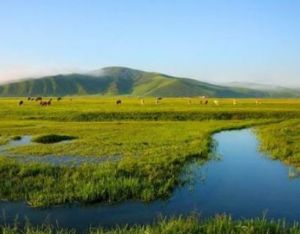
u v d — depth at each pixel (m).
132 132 56.34
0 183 25.44
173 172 29.02
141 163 30.83
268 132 57.47
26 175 27.05
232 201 23.62
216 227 16.98
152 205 22.62
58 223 19.89
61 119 79.00
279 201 23.69
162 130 59.53
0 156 35.59
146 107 107.25
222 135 58.56
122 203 22.88
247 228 16.89
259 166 33.59
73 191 24.06
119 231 17.41
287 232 17.11
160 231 17.05
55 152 37.91
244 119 86.12
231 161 35.88
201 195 24.72
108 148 40.25
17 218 20.50
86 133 54.94
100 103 138.88
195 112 87.44
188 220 18.17
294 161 35.03
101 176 26.53
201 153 38.00
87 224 19.77
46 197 23.06
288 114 90.62
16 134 54.25
